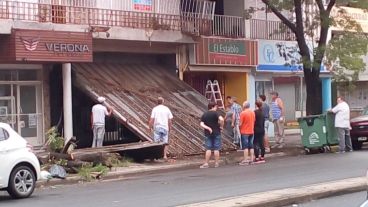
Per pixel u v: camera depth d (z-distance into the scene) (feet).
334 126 74.33
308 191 39.27
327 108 109.81
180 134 72.28
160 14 80.23
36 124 72.84
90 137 76.84
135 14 77.30
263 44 96.73
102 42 76.64
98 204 38.45
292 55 95.91
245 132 63.67
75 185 52.03
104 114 68.85
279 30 92.17
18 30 64.64
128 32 75.77
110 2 76.07
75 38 69.15
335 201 38.32
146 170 59.31
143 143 65.05
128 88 76.28
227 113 78.38
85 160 57.98
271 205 35.76
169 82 83.30
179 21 82.43
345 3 80.18
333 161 62.23
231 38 91.30
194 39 84.43
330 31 92.68
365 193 41.63
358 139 77.15
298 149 76.33
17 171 43.39
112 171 57.98
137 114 71.20
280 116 79.97
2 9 65.00
